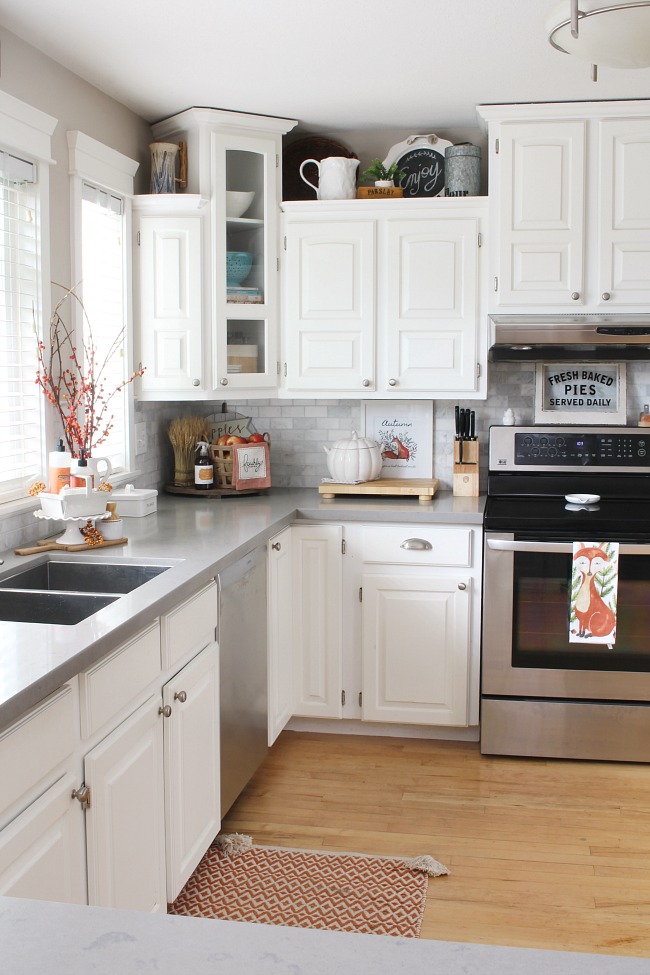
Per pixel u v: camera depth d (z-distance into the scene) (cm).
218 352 356
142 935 74
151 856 209
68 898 168
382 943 73
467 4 251
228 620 269
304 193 392
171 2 246
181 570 237
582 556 319
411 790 312
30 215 275
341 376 368
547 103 340
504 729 334
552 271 347
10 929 75
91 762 176
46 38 272
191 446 385
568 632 326
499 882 254
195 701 239
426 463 398
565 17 179
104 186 322
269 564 315
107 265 334
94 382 297
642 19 174
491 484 375
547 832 283
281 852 270
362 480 379
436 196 379
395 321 363
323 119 366
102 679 182
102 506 274
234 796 278
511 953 72
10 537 265
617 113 338
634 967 70
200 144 350
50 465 275
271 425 409
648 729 328
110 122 331
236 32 270
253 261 365
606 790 312
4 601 225
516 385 390
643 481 369
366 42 280
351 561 347
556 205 344
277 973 69
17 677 153
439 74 310
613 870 261
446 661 345
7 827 147
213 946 72
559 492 372
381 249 362
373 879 255
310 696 355
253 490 383
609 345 344
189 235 350
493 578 327
